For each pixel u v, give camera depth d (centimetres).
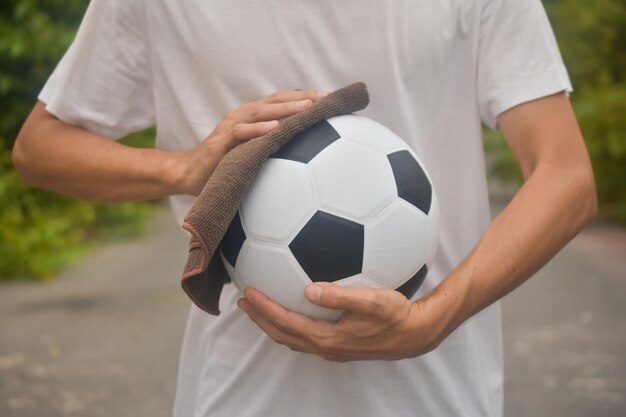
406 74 146
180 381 167
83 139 154
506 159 1088
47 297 576
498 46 146
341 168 127
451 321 127
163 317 513
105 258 729
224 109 151
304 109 131
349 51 146
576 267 632
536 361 414
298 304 127
